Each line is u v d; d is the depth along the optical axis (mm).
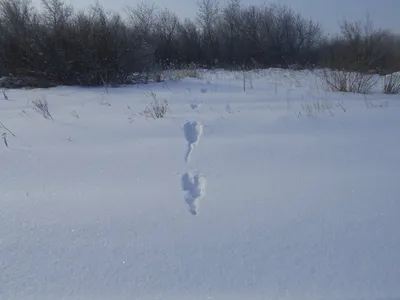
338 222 2535
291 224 2523
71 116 6125
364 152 3914
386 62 15664
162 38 27844
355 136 4531
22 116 6172
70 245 2324
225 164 3668
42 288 1968
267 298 1877
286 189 3051
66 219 2627
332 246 2273
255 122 5391
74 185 3201
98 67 11508
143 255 2225
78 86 11406
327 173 3367
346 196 2902
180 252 2248
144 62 12484
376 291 1909
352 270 2061
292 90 9406
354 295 1886
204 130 5016
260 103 7180
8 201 2902
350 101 7172
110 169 3574
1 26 12734
